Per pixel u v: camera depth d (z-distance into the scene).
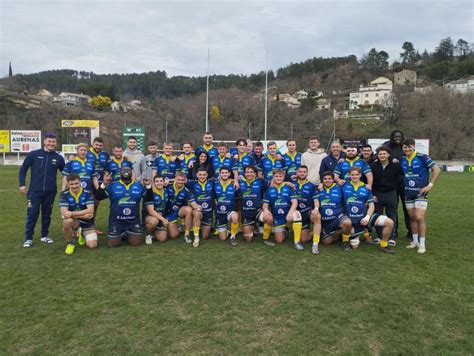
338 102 74.25
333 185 5.96
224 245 6.01
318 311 3.52
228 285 4.18
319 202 5.98
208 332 3.11
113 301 3.72
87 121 28.66
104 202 10.80
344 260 5.19
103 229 7.25
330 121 50.12
